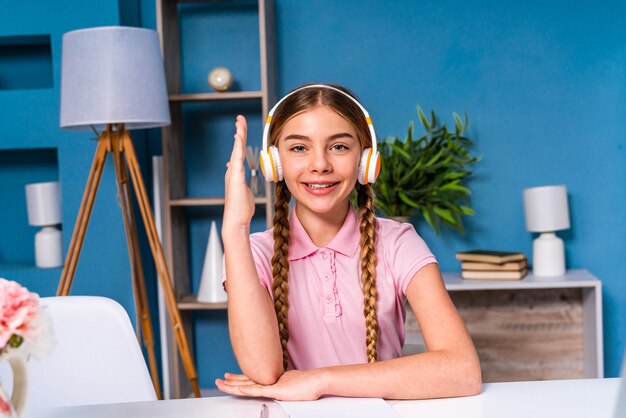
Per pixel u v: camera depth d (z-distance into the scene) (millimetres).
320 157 1436
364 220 1552
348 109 1462
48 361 1512
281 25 3678
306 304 1532
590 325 3330
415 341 2561
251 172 3404
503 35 3619
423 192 3314
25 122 3441
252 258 1396
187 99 3434
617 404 928
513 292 3490
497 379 3508
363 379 1260
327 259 1541
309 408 1215
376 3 3648
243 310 1355
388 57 3658
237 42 3719
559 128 3621
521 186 3650
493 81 3635
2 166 3869
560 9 3594
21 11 3418
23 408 976
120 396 1517
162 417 1195
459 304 3508
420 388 1261
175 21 3670
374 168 1478
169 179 3506
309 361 1536
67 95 2889
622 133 3588
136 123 3248
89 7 3402
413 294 1490
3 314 911
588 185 3623
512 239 3668
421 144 3639
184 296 3686
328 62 3676
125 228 3150
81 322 1529
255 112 3730
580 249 3643
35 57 3791
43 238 3545
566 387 1310
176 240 3621
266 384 1333
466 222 3680
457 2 3623
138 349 1532
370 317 1499
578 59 3600
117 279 3451
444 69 3646
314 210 1473
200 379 3848
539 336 3484
